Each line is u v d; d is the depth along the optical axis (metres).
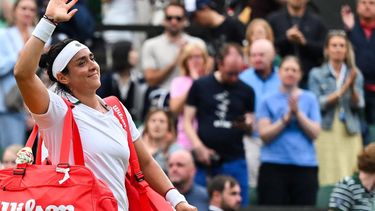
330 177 22.69
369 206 16.30
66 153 10.68
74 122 10.88
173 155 19.31
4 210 10.55
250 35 23.58
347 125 22.86
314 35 23.92
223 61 21.14
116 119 11.30
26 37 22.66
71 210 10.45
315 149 22.41
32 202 10.52
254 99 21.50
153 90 23.59
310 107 21.75
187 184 19.34
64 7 10.78
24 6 22.56
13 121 22.52
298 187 21.38
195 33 25.06
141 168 11.77
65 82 11.12
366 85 24.30
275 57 23.89
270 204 21.39
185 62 22.47
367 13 24.44
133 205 11.47
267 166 21.38
